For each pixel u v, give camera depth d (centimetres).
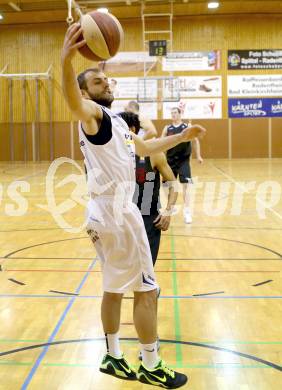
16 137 2328
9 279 508
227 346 341
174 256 603
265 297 446
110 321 274
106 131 253
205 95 2241
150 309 265
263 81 2239
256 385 286
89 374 301
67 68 226
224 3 2034
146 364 263
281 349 335
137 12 2117
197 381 291
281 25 2222
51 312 409
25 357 325
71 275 521
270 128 2256
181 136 291
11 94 2312
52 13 2122
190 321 388
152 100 2181
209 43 2233
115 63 2222
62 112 2303
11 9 2072
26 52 2300
